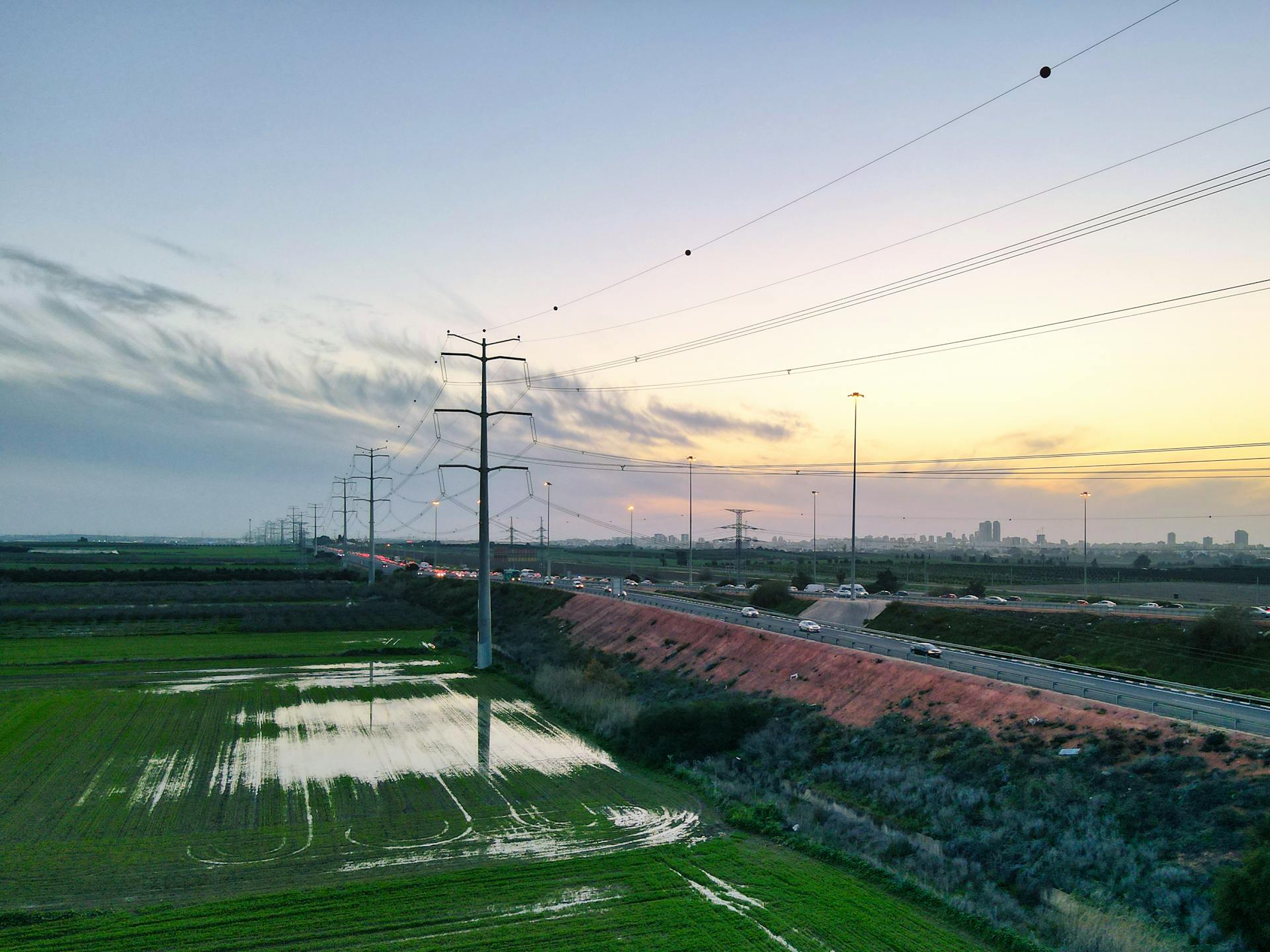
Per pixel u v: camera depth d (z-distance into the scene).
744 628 74.81
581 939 27.50
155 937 27.33
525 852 35.25
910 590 145.38
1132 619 75.69
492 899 30.47
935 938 27.83
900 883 31.77
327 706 64.19
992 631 80.19
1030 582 178.00
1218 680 62.50
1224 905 25.94
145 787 43.47
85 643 93.50
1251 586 165.62
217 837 36.59
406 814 39.88
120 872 32.66
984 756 41.31
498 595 127.00
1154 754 36.78
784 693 58.97
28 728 55.47
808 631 71.88
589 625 95.56
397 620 115.62
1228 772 33.53
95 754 49.78
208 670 78.94
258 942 27.02
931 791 39.88
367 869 33.16
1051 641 75.25
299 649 92.12
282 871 32.88
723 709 53.22
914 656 61.16
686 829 38.38
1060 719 42.47
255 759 49.19
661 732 51.22
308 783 44.69
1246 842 29.17
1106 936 26.52
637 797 43.19
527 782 45.47
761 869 33.56
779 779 45.53
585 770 48.03
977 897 30.70
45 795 41.94
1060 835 33.59
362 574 193.38
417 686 72.81
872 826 37.69
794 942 27.41
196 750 51.09
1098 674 58.22
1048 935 27.80
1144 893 28.78
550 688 68.31
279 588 154.75
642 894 30.98
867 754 46.38
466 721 60.06
